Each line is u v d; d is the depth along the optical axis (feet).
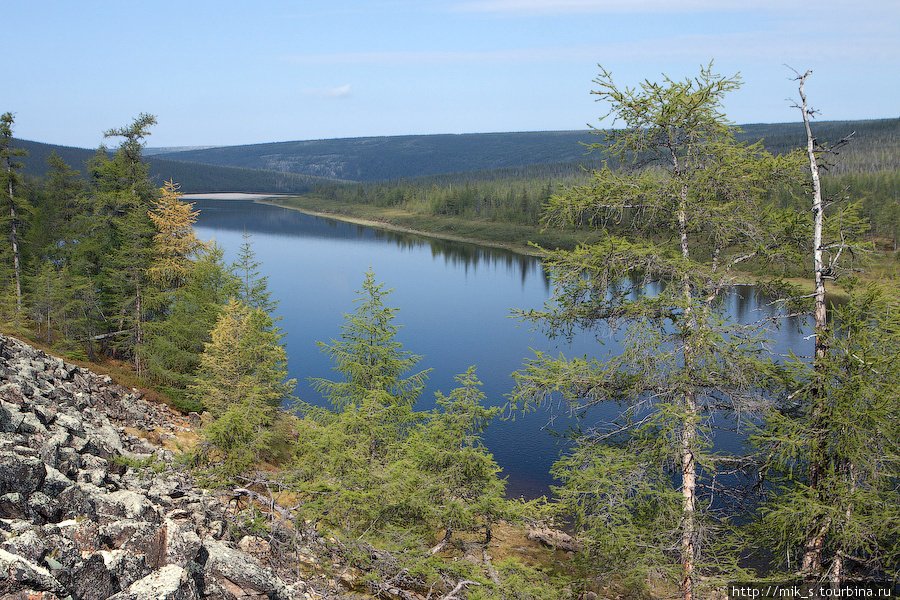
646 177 48.39
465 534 79.20
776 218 48.32
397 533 53.88
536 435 143.64
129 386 114.62
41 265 173.47
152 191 149.79
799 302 48.47
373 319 85.15
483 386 182.09
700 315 45.34
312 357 216.13
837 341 44.34
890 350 43.14
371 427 64.08
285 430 98.32
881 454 42.37
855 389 42.73
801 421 45.91
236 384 100.63
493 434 144.46
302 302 317.01
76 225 179.73
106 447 56.39
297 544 53.42
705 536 46.01
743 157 47.01
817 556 46.21
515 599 49.80
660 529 46.75
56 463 41.34
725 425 118.42
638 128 47.65
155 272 135.23
